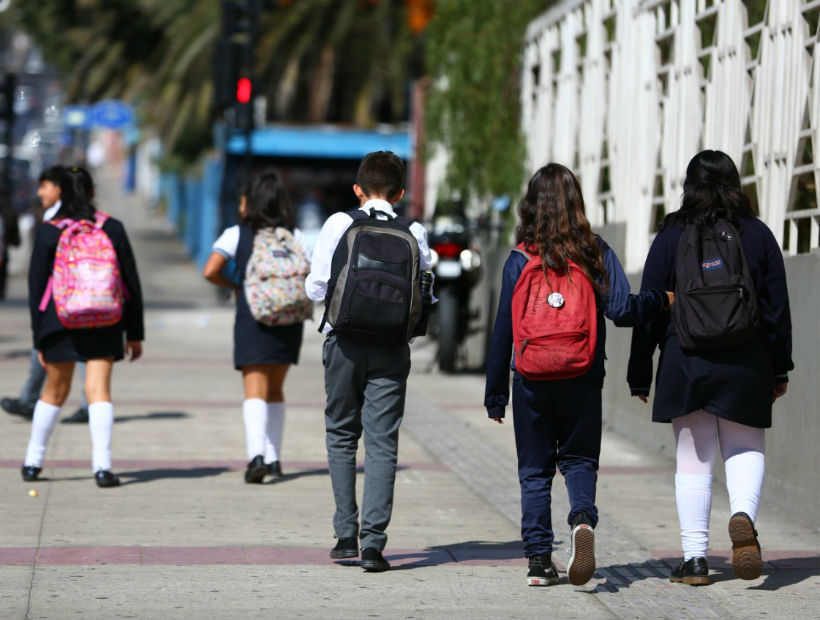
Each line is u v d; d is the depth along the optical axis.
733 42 28.59
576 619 17.59
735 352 18.23
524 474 19.00
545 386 18.38
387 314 19.14
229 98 61.03
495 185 48.03
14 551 20.72
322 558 20.78
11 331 58.53
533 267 18.20
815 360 23.48
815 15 24.81
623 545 22.17
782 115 26.06
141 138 123.12
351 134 91.69
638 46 34.34
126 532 22.30
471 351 50.19
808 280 23.84
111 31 112.12
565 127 41.47
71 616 17.19
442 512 24.67
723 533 23.19
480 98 48.84
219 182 92.75
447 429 34.75
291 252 26.45
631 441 33.16
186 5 104.69
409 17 98.12
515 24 47.62
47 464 28.41
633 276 33.34
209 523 23.16
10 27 116.62
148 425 34.12
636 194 33.97
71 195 25.73
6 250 73.50
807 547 22.09
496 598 18.56
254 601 18.16
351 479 20.16
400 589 18.97
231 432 33.34
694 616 17.77
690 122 30.89
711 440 19.02
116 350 26.19
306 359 51.53
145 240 130.38
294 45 99.25
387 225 19.61
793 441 24.47
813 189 24.72
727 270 18.11
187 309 73.56
